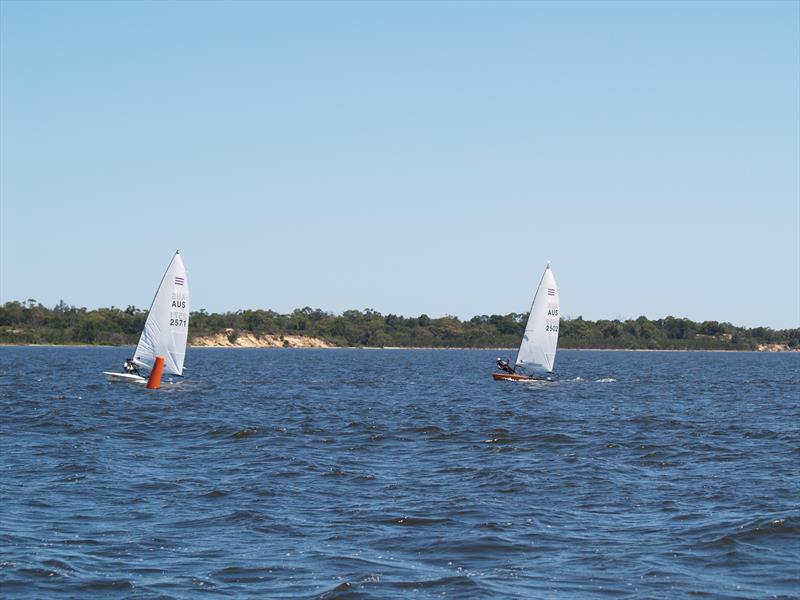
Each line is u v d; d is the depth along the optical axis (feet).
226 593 65.77
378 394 262.47
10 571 69.82
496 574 70.90
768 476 113.91
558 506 94.89
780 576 70.44
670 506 94.84
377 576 69.62
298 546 78.33
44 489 100.94
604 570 71.97
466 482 108.58
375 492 101.86
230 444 141.49
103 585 67.26
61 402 211.61
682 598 65.26
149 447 137.08
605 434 158.51
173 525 85.35
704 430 166.50
